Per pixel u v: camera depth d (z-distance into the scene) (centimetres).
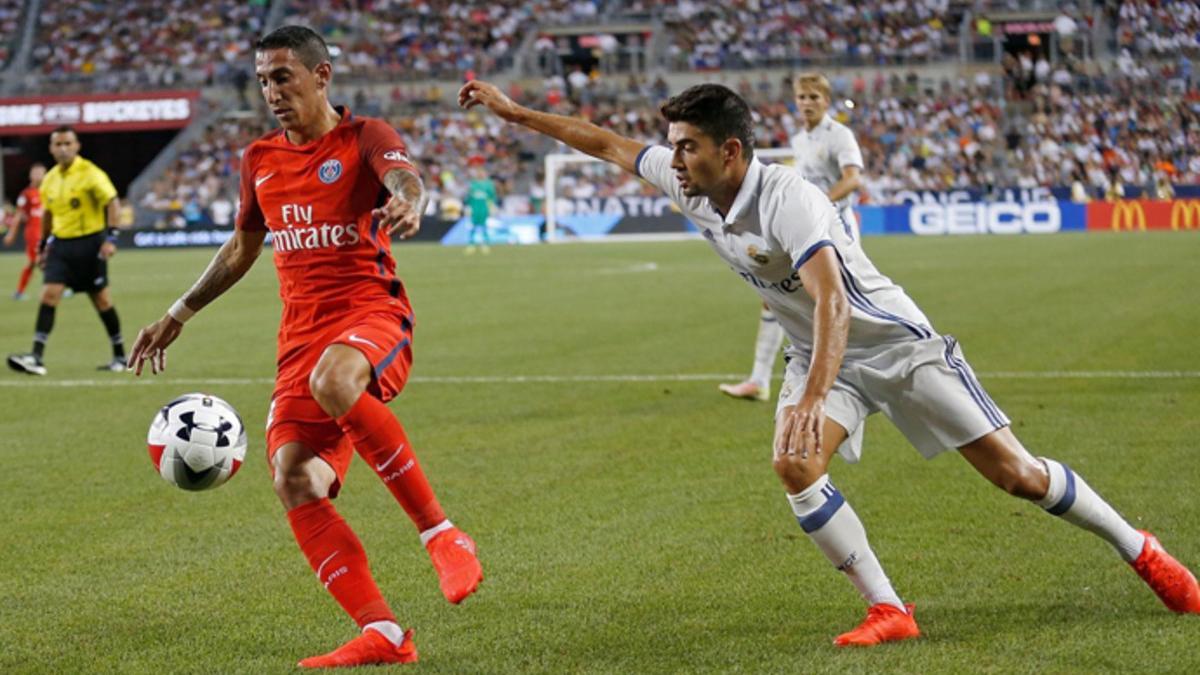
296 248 543
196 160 5281
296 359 541
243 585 628
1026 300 2034
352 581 507
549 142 5334
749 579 619
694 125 504
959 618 547
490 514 766
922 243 3856
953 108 5212
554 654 514
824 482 518
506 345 1623
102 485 862
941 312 1894
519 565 652
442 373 1380
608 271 3008
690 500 793
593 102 5431
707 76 5472
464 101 600
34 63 5747
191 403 563
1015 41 5688
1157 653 494
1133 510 736
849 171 1109
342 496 822
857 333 540
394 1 5900
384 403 532
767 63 5450
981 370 1322
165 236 4809
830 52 5506
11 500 819
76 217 1434
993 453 538
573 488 834
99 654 528
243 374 1404
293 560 672
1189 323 1667
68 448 995
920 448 551
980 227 4597
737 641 524
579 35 5772
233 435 561
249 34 5766
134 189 5262
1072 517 544
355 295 543
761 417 1095
